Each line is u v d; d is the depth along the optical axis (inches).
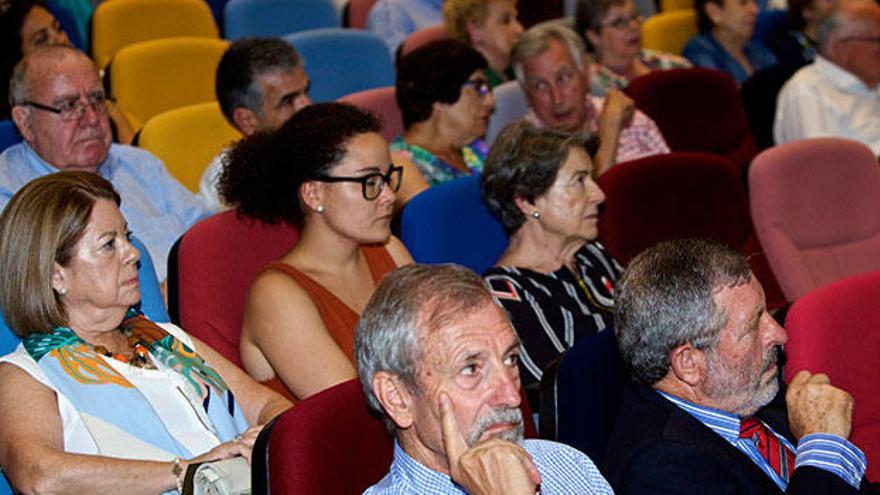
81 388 106.8
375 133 129.3
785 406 112.2
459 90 182.7
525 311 136.6
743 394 102.5
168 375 113.0
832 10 235.5
